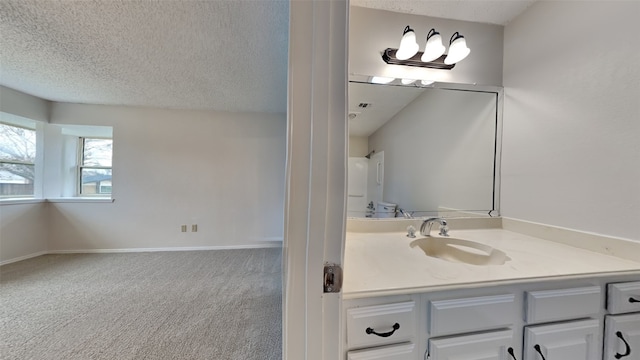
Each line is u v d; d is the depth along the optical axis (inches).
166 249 130.5
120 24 63.0
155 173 129.8
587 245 43.4
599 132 42.5
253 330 63.7
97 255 121.2
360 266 34.2
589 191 43.6
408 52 54.2
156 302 77.4
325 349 16.8
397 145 59.2
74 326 64.7
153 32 66.4
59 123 122.1
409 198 59.8
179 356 54.5
